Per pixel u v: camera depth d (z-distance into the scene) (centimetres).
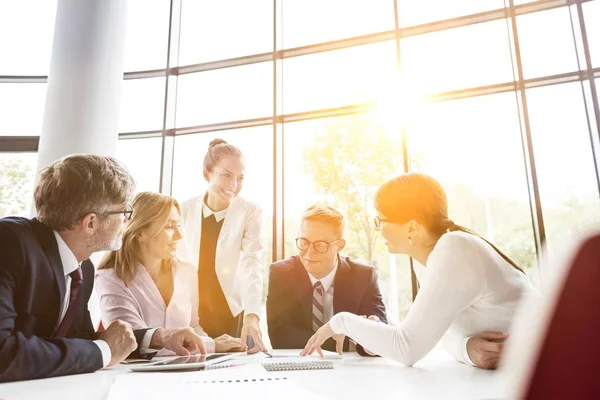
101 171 100
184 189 436
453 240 98
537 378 16
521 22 369
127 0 403
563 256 18
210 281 211
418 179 113
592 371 15
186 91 456
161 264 162
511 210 361
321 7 441
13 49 452
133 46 461
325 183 500
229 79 454
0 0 457
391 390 63
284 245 396
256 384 69
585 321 16
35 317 91
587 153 338
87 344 90
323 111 415
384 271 430
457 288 92
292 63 441
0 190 430
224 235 215
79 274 106
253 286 200
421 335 91
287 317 178
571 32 356
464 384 68
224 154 219
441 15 398
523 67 361
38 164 349
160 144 443
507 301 96
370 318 138
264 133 431
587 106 342
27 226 94
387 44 413
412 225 111
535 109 354
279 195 406
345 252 485
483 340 93
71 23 371
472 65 381
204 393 61
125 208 106
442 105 391
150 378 76
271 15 450
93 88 362
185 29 469
